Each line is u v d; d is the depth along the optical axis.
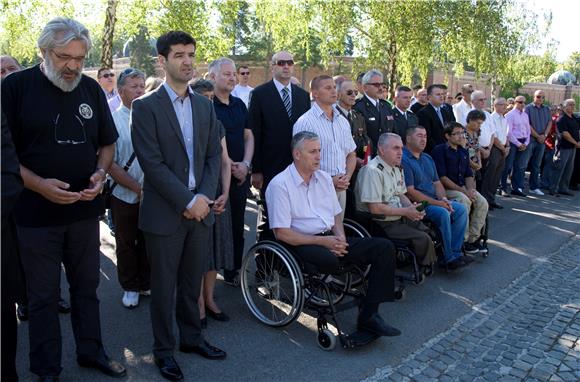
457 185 5.78
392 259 3.65
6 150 2.21
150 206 3.05
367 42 16.16
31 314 2.87
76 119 2.82
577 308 4.59
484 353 3.72
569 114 9.89
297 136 3.81
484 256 5.82
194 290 3.31
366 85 5.79
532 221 7.75
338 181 4.38
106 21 10.55
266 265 3.97
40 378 2.90
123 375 3.12
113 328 3.75
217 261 3.82
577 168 10.75
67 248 2.98
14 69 4.48
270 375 3.22
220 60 4.42
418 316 4.23
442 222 5.03
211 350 3.38
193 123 3.15
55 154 2.76
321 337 3.57
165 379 3.12
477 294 4.77
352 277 4.31
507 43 17.36
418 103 7.77
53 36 2.59
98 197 3.08
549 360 3.64
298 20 15.23
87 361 3.15
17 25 10.66
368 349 3.63
